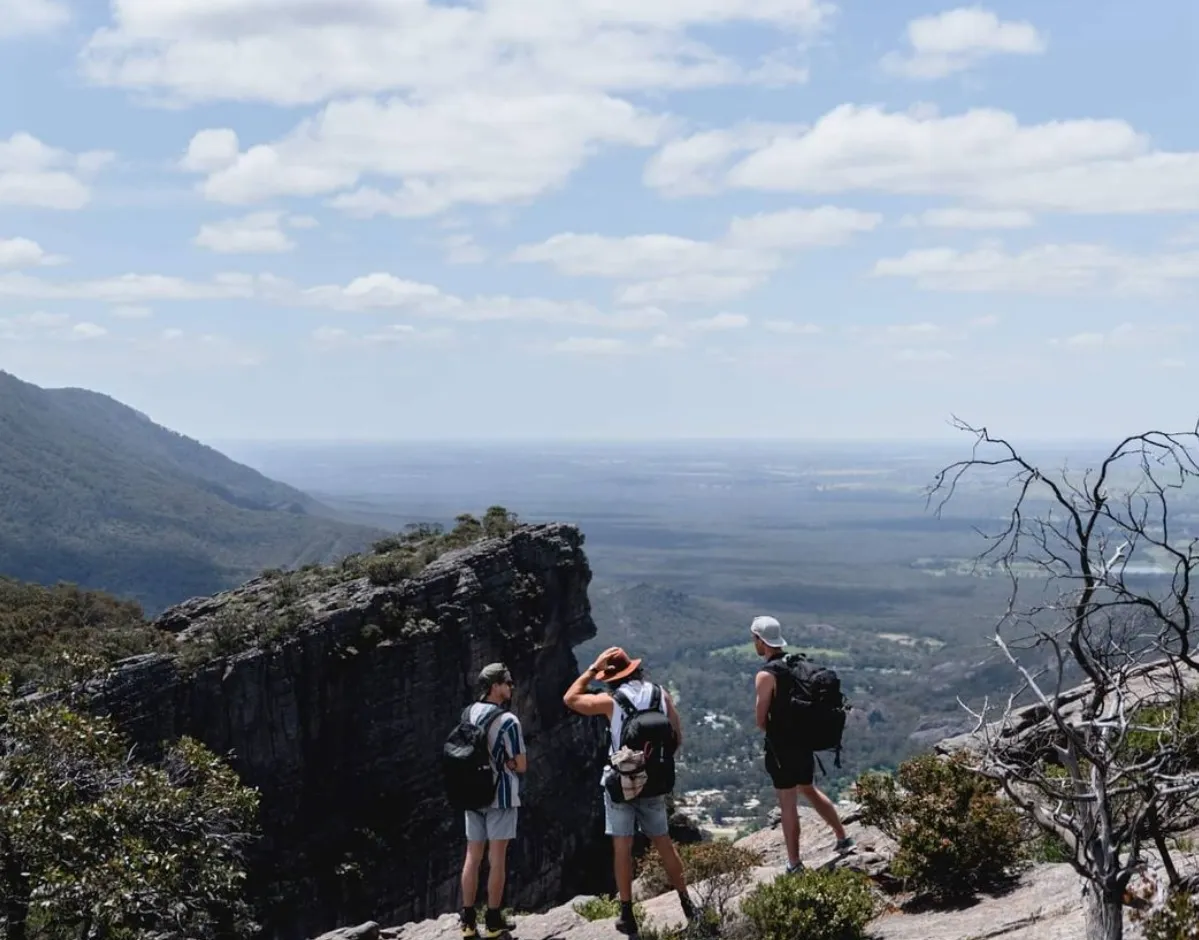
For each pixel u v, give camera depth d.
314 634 66.88
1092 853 7.42
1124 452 6.57
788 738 10.96
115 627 67.88
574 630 85.44
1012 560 6.98
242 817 23.33
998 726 7.67
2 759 20.91
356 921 63.41
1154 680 7.82
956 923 9.85
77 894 17.97
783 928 9.81
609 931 11.00
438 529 86.88
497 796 10.84
